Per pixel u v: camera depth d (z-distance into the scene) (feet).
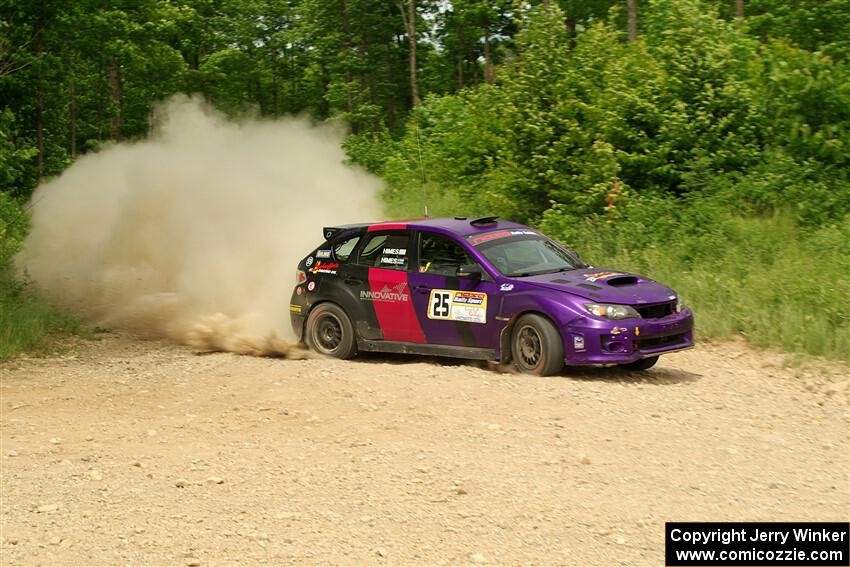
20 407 40.98
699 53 77.36
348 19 223.92
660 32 90.43
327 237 51.44
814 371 43.52
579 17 171.94
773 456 30.68
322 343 50.90
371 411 37.45
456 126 111.04
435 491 27.86
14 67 120.67
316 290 50.67
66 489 29.25
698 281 57.36
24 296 73.36
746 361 46.62
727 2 138.31
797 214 65.92
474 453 31.42
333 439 33.94
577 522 25.16
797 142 72.28
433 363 47.57
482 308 44.32
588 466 29.76
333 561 23.04
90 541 24.84
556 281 43.19
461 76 224.74
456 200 99.60
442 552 23.43
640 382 41.50
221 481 29.45
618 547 23.49
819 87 72.18
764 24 118.21
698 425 34.27
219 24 243.60
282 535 24.81
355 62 221.25
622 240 66.39
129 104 222.89
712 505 26.30
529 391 39.09
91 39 153.38
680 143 73.61
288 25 246.06
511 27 214.48
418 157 124.67
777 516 25.49
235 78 241.55
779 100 74.59
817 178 70.23
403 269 47.60
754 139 74.23
